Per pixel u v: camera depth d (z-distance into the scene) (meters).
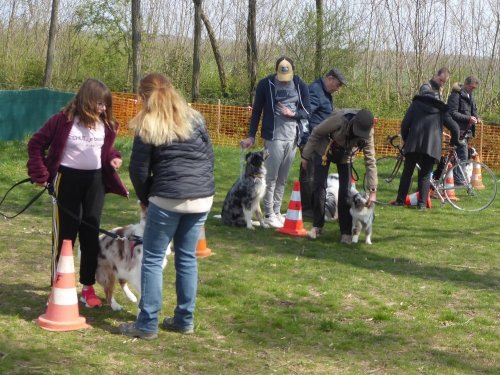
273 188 10.11
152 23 29.41
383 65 25.09
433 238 9.99
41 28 31.78
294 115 9.86
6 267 7.88
